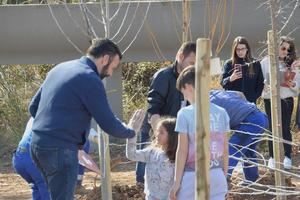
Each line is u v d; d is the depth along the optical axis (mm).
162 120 6238
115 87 13109
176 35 12906
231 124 8164
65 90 5574
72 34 12977
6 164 12023
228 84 9523
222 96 8273
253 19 12852
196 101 4027
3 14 13000
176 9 12852
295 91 10062
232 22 12844
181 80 5535
